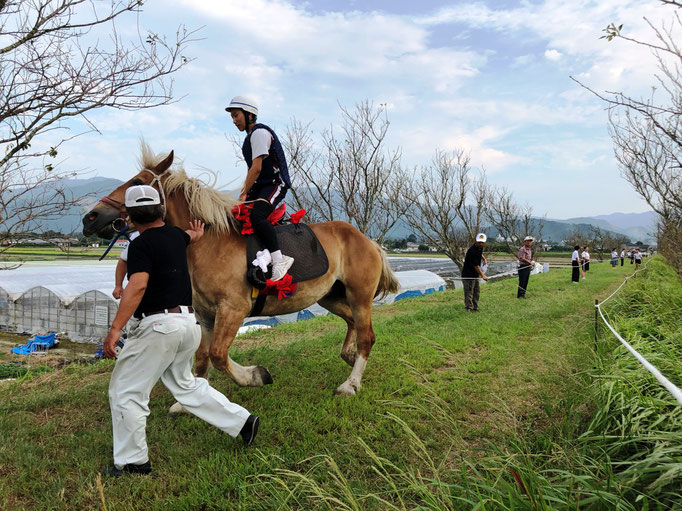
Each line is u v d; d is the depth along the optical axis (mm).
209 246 3908
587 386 3938
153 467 3168
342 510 2309
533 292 14555
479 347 6746
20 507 2707
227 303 3850
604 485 2355
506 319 9086
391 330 8094
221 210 3969
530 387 4832
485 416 4145
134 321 3037
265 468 3072
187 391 3225
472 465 2584
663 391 3387
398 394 4648
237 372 4027
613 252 35625
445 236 22266
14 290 18234
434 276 21469
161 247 3014
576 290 15328
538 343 6719
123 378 2971
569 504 2146
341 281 4969
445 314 9797
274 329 8641
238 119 4305
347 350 5359
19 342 15906
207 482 2902
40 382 5211
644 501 2049
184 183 4027
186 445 3469
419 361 5844
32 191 3938
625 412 3234
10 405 4195
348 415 4059
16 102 3494
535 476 2410
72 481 2988
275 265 4027
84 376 5371
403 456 3273
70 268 26203
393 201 19422
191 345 3123
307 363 5785
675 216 11047
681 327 5566
